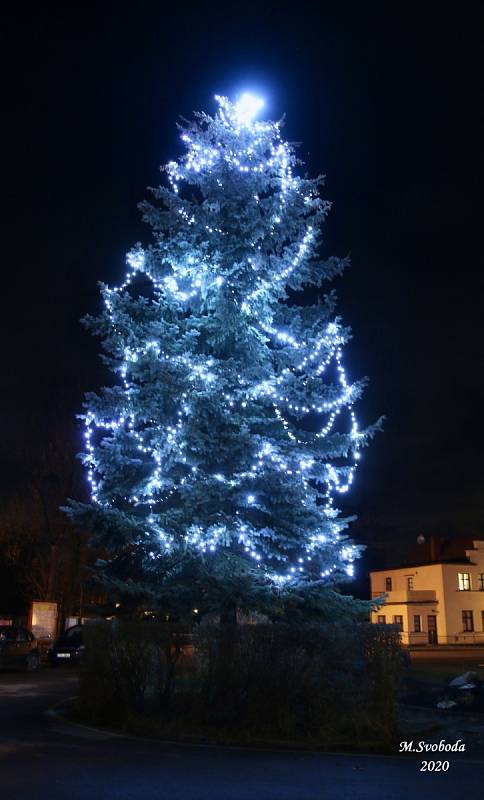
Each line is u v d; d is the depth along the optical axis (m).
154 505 15.43
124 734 12.02
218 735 11.59
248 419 14.96
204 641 12.37
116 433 15.10
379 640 11.93
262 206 15.76
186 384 14.41
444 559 61.22
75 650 30.38
